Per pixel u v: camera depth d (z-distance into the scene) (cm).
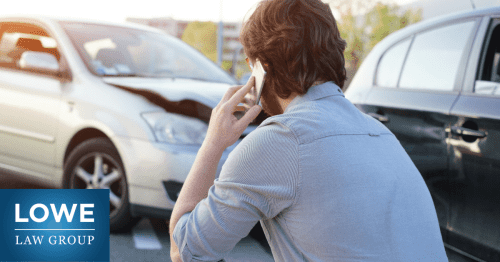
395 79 310
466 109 248
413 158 273
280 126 90
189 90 329
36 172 370
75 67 359
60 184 354
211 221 92
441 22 302
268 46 95
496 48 256
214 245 93
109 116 317
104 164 331
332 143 87
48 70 361
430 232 91
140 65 412
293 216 88
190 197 103
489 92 247
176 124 301
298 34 93
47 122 355
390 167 91
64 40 378
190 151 294
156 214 297
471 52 268
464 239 243
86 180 333
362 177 86
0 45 419
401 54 318
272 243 96
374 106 304
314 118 90
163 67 424
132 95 322
